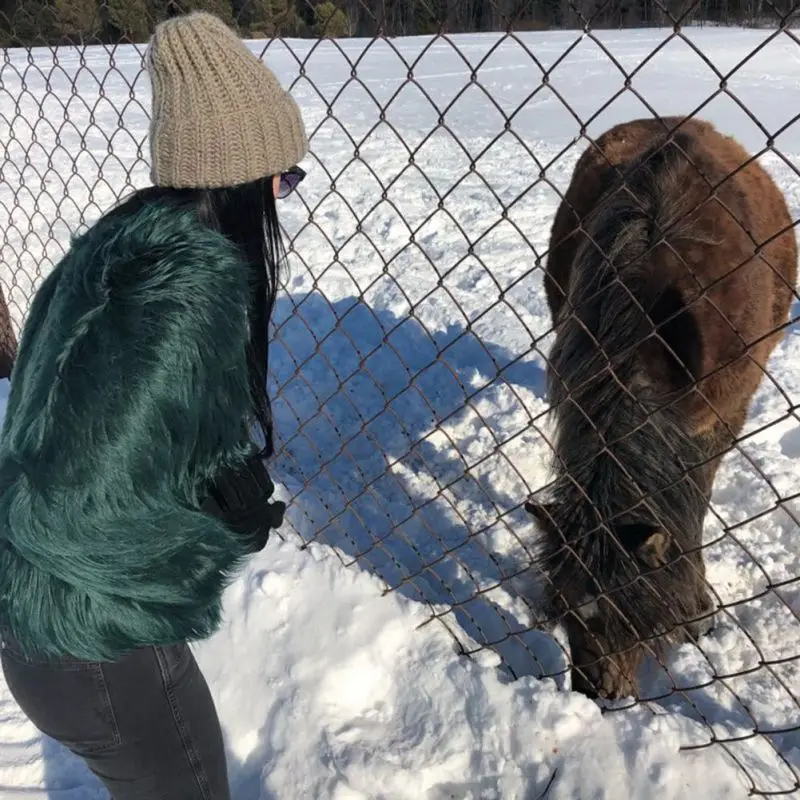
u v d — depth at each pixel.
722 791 1.69
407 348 4.56
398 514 3.09
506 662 2.19
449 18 1.60
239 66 1.23
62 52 19.31
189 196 1.28
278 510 1.50
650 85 12.03
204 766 1.44
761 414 3.71
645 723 1.82
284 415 3.91
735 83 11.80
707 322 2.05
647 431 1.81
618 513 1.77
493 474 3.33
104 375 1.06
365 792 1.83
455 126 10.48
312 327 4.86
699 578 1.93
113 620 1.20
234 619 2.24
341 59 15.84
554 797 1.75
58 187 7.86
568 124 10.24
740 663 2.33
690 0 1.26
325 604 2.22
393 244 6.31
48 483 1.09
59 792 1.99
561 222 2.92
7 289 5.19
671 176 2.04
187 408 1.12
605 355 1.79
